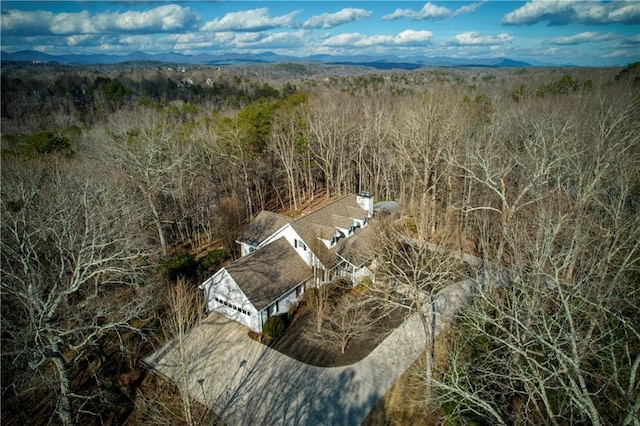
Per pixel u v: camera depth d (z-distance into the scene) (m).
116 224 29.91
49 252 26.78
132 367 25.47
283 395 22.98
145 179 41.09
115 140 48.50
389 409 21.80
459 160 45.06
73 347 20.25
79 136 57.62
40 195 32.16
